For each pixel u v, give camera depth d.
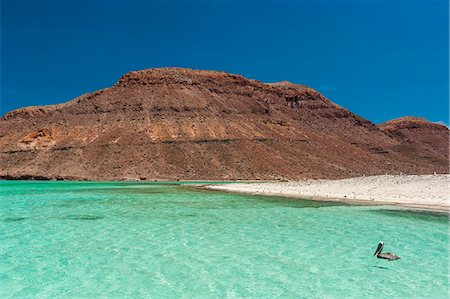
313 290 10.77
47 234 18.20
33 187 61.94
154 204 32.59
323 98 185.50
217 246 15.80
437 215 25.88
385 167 137.88
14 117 153.12
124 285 11.06
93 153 111.25
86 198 39.03
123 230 19.34
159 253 14.59
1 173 103.06
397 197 36.28
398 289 10.87
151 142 115.25
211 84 155.25
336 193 42.56
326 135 152.88
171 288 10.84
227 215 25.28
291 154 121.69
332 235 18.31
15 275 11.91
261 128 134.38
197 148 114.50
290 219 23.56
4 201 35.34
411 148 168.12
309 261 13.64
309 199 37.72
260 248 15.49
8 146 119.31
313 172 114.12
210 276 11.91
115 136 118.56
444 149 198.75
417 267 13.00
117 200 36.66
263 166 110.69
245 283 11.30
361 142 161.62
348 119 178.50
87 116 130.38
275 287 10.98
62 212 26.61
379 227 20.73
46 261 13.42
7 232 18.70
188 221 22.48
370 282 11.45
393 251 15.21
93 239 17.05
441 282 11.47
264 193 46.66
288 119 156.88
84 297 10.15
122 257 13.98
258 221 22.62
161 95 138.75
